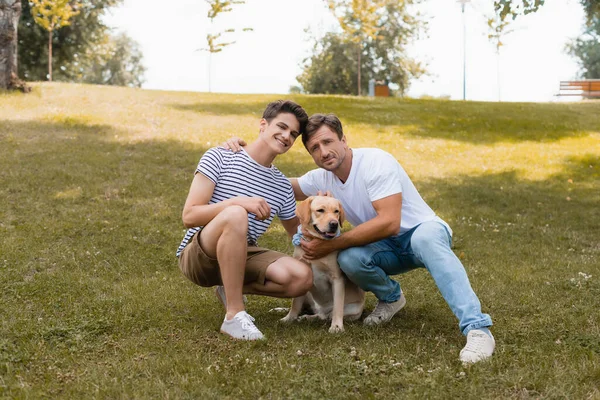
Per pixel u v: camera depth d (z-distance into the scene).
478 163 11.82
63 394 2.91
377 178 3.90
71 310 4.30
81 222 6.94
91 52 33.41
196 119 13.66
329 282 4.21
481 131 14.80
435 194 9.35
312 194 4.38
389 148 12.51
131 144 10.96
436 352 3.54
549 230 7.71
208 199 3.92
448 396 2.88
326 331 3.98
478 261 6.20
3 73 14.23
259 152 4.02
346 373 3.13
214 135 12.16
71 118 12.37
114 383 3.00
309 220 3.98
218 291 4.30
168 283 5.14
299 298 4.27
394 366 3.23
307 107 16.34
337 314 4.05
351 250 4.00
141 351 3.51
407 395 2.88
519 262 6.18
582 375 3.10
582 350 3.52
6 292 4.70
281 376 3.09
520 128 15.21
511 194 9.63
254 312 4.57
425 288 5.18
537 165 11.80
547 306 4.55
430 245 3.71
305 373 3.17
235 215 3.68
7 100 13.34
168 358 3.35
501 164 11.82
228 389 2.97
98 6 32.09
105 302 4.50
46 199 7.77
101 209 7.53
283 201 4.18
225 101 16.50
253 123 13.61
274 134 3.96
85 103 14.23
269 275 3.93
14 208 7.34
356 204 4.09
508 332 3.91
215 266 3.91
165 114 13.92
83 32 31.92
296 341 3.70
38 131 11.30
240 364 3.26
